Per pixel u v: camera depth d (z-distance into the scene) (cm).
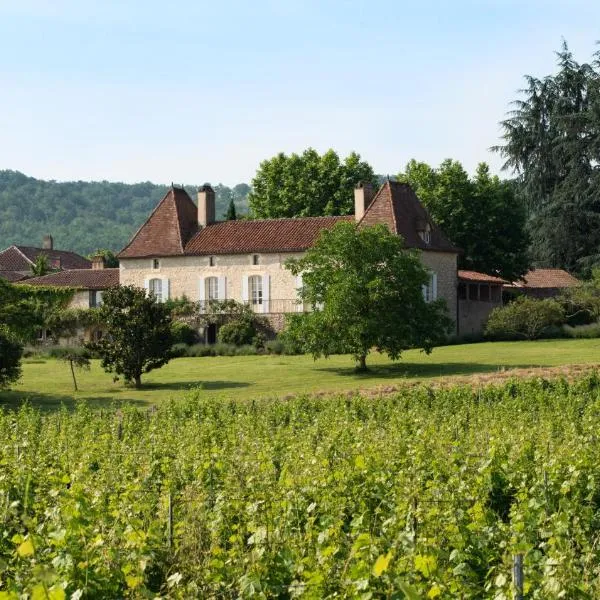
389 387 3572
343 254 4622
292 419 2680
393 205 5991
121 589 982
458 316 6259
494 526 1218
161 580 1057
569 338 5928
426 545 984
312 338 4609
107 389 4381
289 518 1197
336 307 4516
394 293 4556
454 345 5831
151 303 4500
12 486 1532
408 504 1197
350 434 2158
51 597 700
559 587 897
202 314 6219
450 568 967
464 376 3897
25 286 6631
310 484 1362
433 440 1931
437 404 2991
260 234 6344
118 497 1396
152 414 2902
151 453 1906
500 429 2241
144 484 1527
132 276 6575
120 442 2188
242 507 1284
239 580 925
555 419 2464
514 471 1552
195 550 1101
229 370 4975
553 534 1121
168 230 6562
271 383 4359
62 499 1263
